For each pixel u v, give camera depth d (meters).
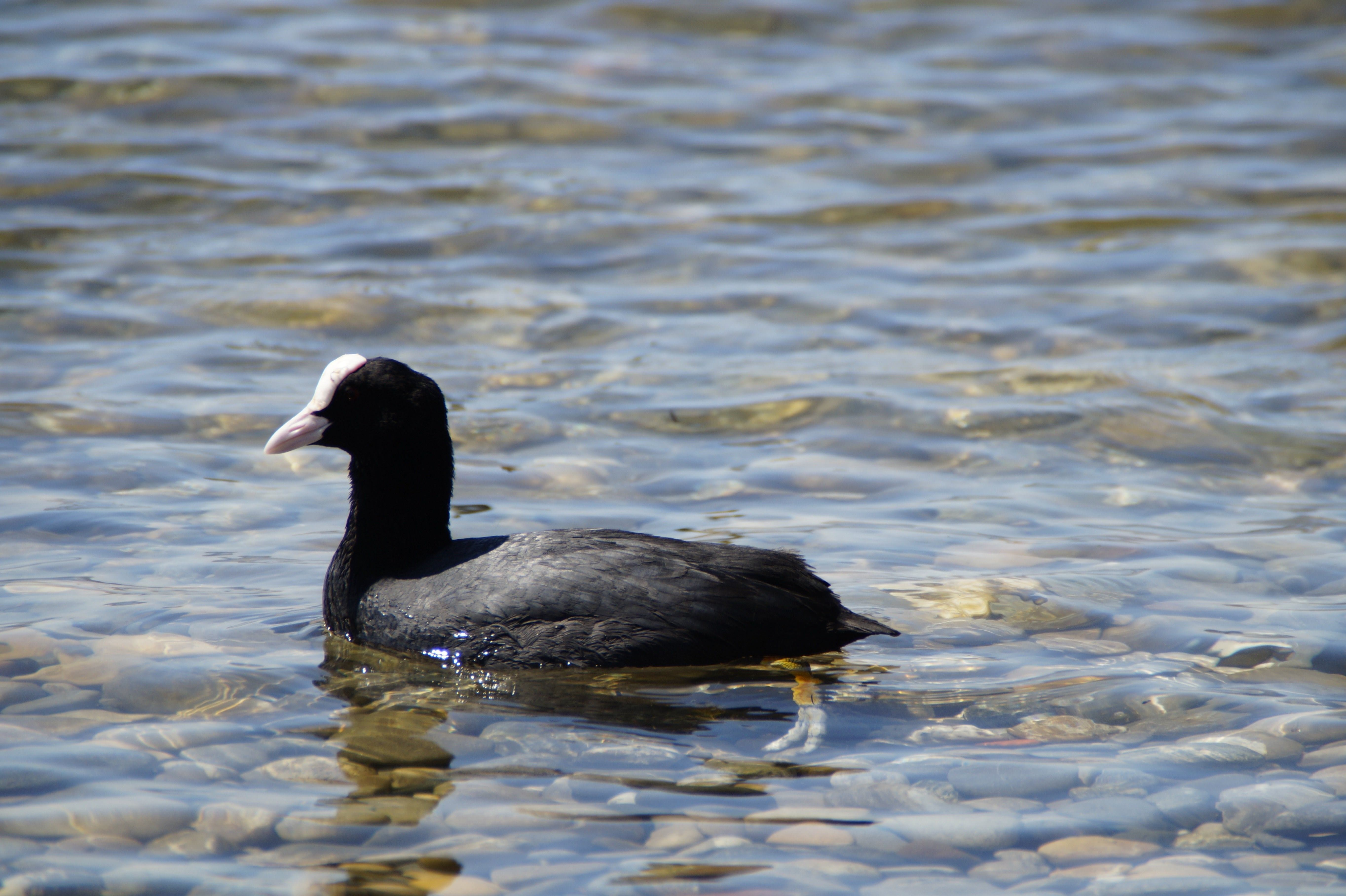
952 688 8.27
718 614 8.56
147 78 24.08
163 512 11.51
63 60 24.56
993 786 6.94
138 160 21.55
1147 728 7.65
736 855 6.21
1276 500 12.13
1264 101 25.50
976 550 10.83
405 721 7.78
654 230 20.23
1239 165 22.75
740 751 7.39
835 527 11.39
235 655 8.73
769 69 26.56
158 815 6.51
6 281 17.67
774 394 14.94
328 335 16.52
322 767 7.12
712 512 11.80
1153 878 6.04
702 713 7.93
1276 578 10.14
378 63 25.55
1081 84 26.17
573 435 13.82
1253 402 14.62
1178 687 8.20
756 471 12.89
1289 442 13.55
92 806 6.58
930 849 6.29
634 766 7.17
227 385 14.86
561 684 8.37
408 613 8.97
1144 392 14.91
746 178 22.23
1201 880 6.02
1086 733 7.60
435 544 9.61
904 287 18.44
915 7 29.38
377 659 8.84
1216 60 27.31
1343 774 7.03
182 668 8.44
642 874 6.02
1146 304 17.70
